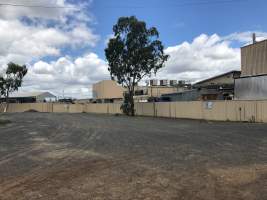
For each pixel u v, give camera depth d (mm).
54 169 10055
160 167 10086
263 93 33312
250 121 30141
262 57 34188
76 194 7242
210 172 9234
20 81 76000
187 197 6914
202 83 56688
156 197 6938
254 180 8227
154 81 76938
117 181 8391
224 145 14680
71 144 16141
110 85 88000
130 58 48156
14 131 24266
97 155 12539
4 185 8125
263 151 12828
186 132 21219
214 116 34625
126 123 31688
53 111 82250
